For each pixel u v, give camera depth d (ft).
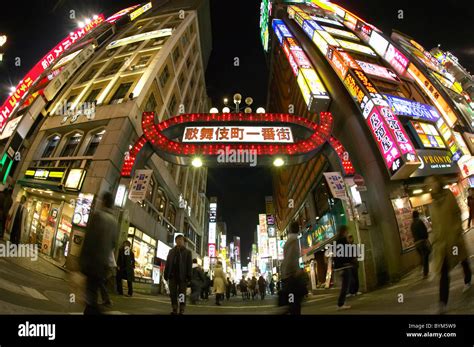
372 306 19.84
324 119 42.24
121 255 35.06
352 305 22.77
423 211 47.24
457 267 25.34
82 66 75.05
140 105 57.16
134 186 37.76
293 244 14.57
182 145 38.96
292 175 98.53
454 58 98.32
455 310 13.57
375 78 61.52
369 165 51.24
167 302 36.86
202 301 43.70
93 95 64.39
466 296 15.31
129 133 52.65
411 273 39.19
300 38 84.53
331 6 98.99
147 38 81.97
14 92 53.36
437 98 60.39
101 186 43.70
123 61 73.72
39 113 59.77
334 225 55.88
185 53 89.40
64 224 44.62
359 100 53.57
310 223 74.54
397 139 45.39
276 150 39.42
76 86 68.54
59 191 45.52
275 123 41.65
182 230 86.28
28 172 50.03
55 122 58.65
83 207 41.47
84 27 70.59
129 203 48.11
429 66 77.77
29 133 57.72
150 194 63.36
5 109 51.75
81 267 11.91
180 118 41.52
